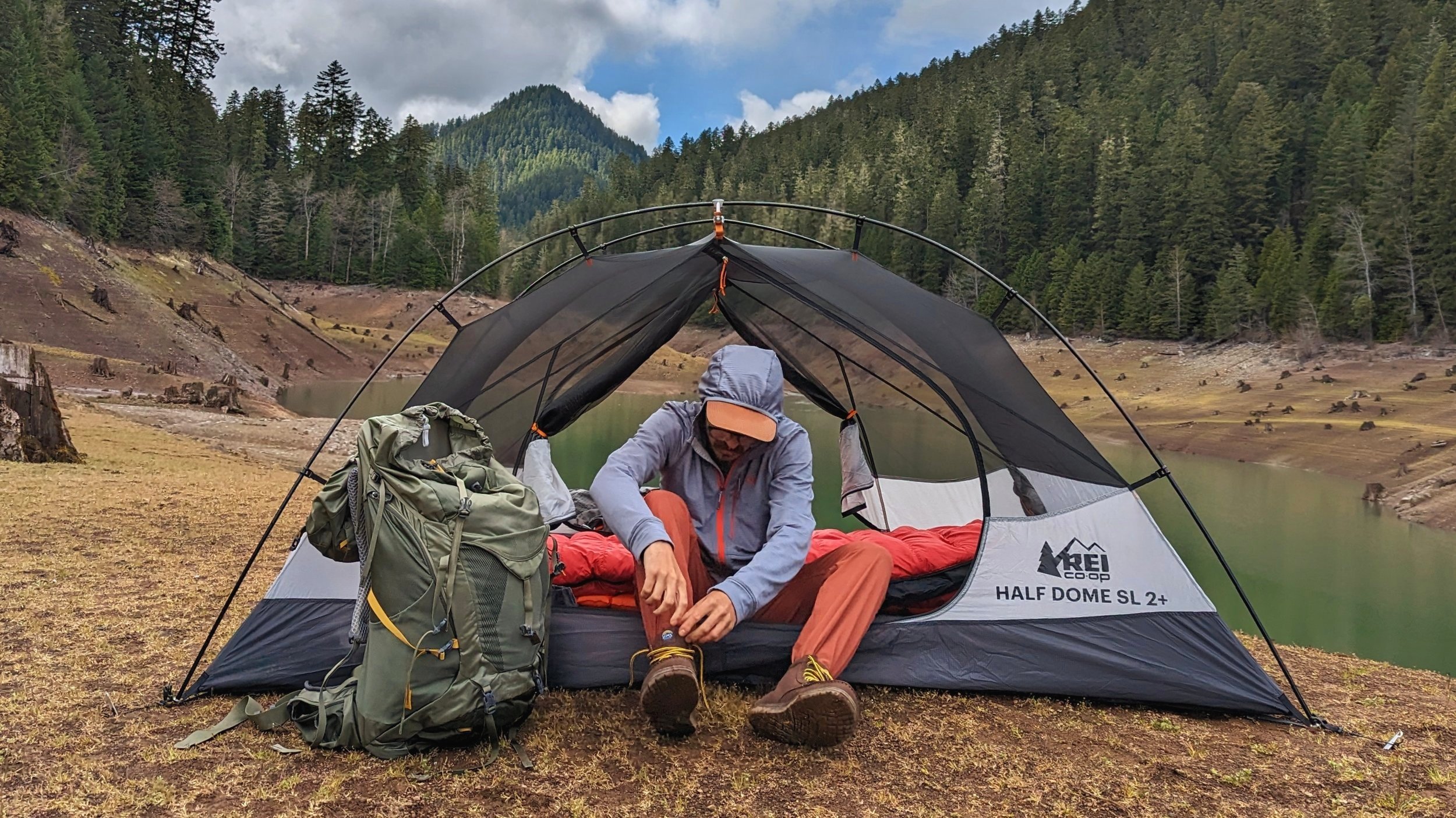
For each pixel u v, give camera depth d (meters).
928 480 5.58
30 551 5.48
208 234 76.50
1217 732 3.14
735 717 2.94
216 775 2.37
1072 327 74.25
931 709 3.18
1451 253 54.12
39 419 10.81
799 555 2.76
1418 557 18.11
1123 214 79.75
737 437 2.86
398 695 2.46
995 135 103.25
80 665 3.29
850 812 2.36
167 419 23.28
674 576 2.53
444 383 3.94
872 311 3.87
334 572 3.26
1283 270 62.75
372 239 96.19
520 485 2.72
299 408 40.12
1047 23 175.38
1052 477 3.78
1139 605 3.47
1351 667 4.46
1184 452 39.16
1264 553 18.19
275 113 105.31
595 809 2.28
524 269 109.50
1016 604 3.47
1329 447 35.06
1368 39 98.12
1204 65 115.88
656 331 4.19
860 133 140.75
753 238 83.75
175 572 5.15
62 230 55.97
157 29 89.75
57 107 61.31
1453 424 34.84
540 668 2.65
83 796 2.21
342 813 2.19
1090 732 3.06
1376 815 2.49
